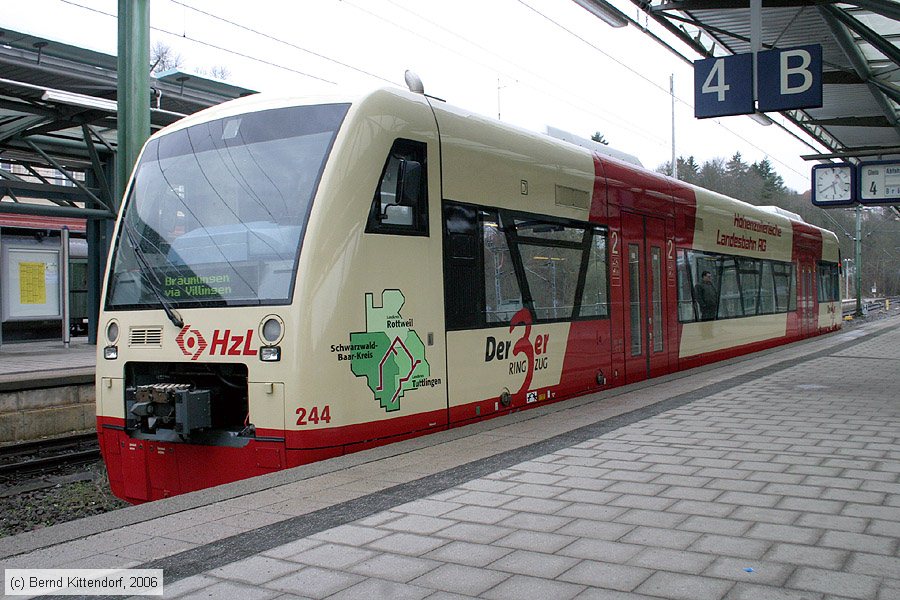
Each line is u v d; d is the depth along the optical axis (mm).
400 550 3982
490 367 7918
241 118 7012
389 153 6797
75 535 4316
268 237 6324
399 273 6789
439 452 6309
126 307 7012
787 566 3639
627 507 4684
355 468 5777
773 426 7352
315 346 6031
